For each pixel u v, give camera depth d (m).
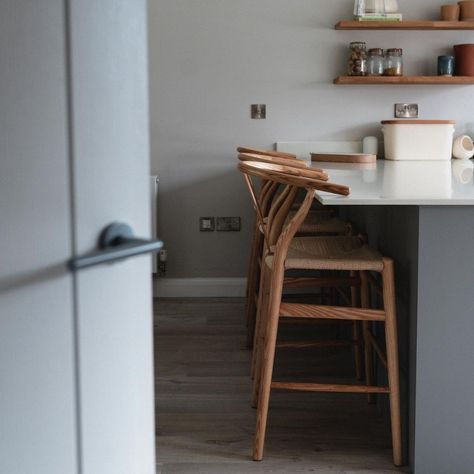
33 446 0.78
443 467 2.54
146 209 0.93
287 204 2.88
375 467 2.63
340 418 3.08
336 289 4.23
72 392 0.81
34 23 0.74
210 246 5.17
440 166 4.22
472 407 2.51
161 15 4.97
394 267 2.86
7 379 0.75
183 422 3.02
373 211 3.35
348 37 5.00
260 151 3.87
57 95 0.76
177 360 3.80
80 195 0.79
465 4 4.88
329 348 4.04
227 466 2.63
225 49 5.00
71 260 0.76
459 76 4.88
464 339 2.49
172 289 5.20
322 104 5.04
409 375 2.60
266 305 3.09
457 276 2.47
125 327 0.90
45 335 0.78
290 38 5.00
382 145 5.06
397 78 4.84
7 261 0.74
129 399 0.91
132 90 0.88
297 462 2.67
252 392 3.20
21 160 0.74
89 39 0.79
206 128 5.06
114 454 0.88
